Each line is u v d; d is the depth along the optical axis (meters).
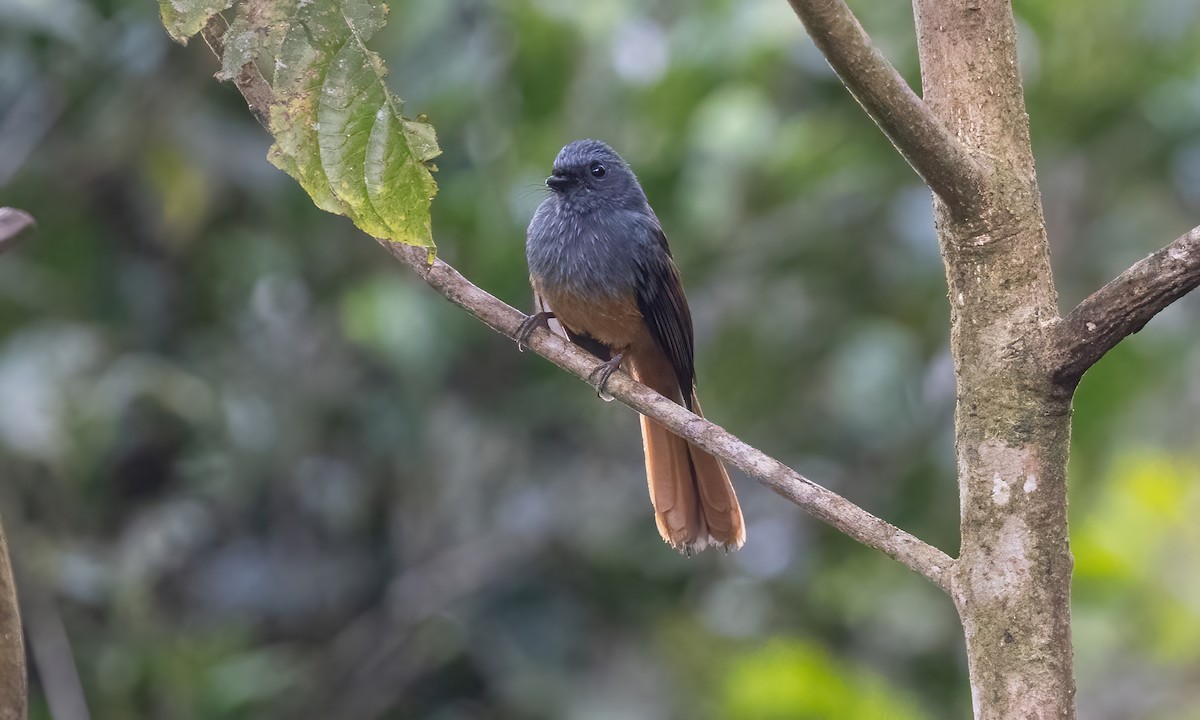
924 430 11.66
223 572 12.08
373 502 12.23
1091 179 12.20
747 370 11.80
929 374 11.91
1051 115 11.69
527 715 11.23
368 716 11.73
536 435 12.36
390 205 4.89
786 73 11.34
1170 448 13.42
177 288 11.86
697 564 12.02
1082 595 11.53
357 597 12.19
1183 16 11.41
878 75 4.25
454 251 11.38
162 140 11.27
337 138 4.86
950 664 11.38
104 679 10.57
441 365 11.02
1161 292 4.16
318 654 11.99
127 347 11.42
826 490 4.79
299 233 11.81
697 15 11.04
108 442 10.55
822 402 11.72
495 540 12.01
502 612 11.63
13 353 10.48
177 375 11.07
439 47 10.95
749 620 11.89
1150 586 11.95
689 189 11.27
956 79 4.69
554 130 11.48
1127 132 11.84
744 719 8.66
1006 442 4.39
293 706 11.55
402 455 11.66
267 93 5.70
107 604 10.80
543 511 12.00
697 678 11.17
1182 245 4.16
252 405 11.52
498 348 12.05
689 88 10.95
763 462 4.97
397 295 10.95
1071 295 12.16
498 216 11.17
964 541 4.44
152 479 11.59
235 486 11.41
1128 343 11.18
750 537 12.55
